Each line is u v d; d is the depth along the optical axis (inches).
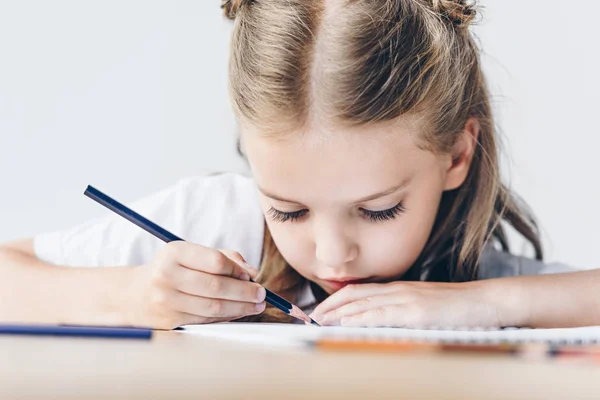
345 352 18.2
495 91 59.7
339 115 34.9
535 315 38.4
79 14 67.7
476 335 25.8
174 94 67.7
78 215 67.8
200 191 51.4
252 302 35.8
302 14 37.4
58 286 40.5
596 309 39.0
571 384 12.3
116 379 12.2
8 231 67.9
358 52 36.0
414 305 36.6
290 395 11.0
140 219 36.4
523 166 69.3
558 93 69.1
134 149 67.9
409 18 38.3
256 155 37.4
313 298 47.4
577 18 68.4
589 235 69.9
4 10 67.7
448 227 47.8
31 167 68.0
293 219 38.6
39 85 67.9
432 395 10.9
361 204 36.8
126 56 67.7
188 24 67.2
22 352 17.1
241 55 39.2
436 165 40.6
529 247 67.6
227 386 11.6
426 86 38.0
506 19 68.6
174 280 35.4
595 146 69.3
